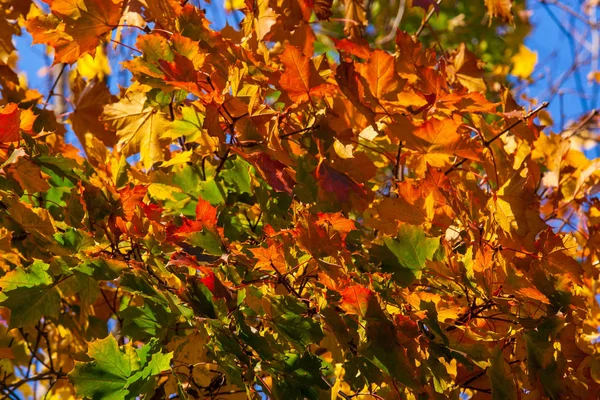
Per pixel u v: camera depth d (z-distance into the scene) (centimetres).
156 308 276
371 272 282
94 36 301
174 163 296
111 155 312
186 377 288
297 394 269
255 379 270
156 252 280
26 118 290
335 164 299
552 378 278
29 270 276
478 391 290
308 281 282
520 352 287
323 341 278
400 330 271
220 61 297
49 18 302
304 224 274
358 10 362
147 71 287
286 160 286
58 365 334
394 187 312
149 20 304
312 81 288
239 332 268
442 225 292
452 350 273
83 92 336
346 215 295
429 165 289
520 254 287
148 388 267
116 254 281
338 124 297
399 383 278
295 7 315
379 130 299
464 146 293
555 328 278
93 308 324
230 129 290
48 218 279
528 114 302
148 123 309
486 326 287
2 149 285
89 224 285
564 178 329
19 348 334
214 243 278
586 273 314
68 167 289
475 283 280
